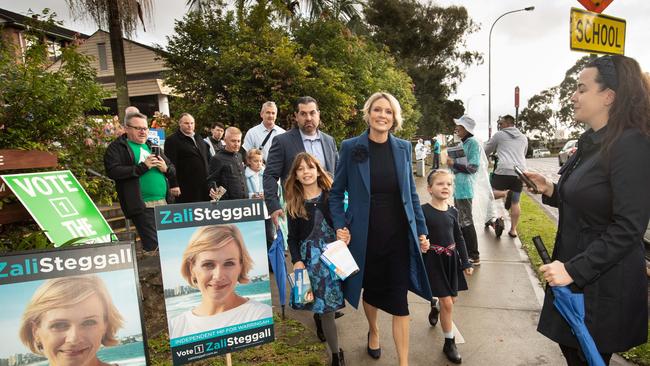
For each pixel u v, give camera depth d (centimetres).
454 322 372
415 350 325
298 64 819
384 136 293
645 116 166
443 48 3497
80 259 196
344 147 300
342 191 306
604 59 180
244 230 260
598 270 165
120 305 202
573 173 187
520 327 358
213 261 251
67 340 192
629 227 160
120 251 204
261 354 318
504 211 894
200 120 845
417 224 298
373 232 288
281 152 372
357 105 1148
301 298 290
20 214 331
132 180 420
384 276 291
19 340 184
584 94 183
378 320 383
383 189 288
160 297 366
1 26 470
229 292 255
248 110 804
